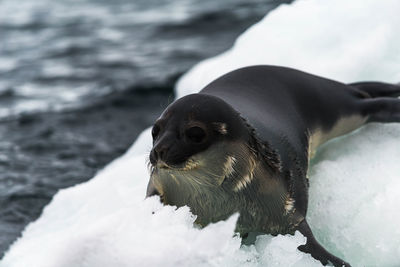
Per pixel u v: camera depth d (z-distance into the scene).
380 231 18.83
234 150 16.50
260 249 18.02
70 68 51.38
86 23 67.69
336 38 29.31
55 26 67.44
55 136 37.31
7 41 62.09
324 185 20.47
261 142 17.48
